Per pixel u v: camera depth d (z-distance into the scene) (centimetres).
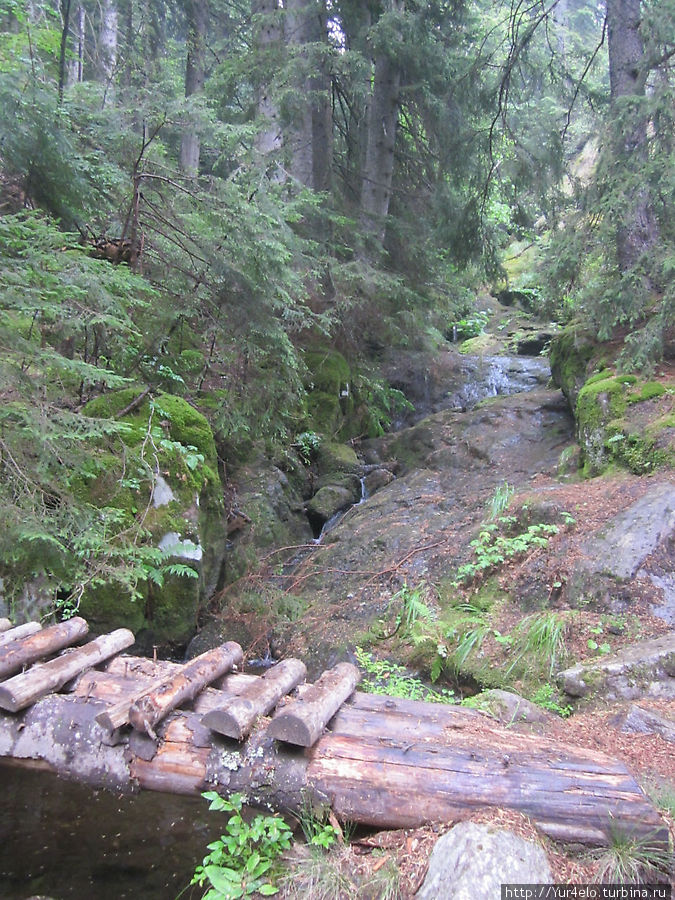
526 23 970
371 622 568
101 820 274
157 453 560
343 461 912
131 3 1013
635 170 693
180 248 610
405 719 301
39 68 516
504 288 1772
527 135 896
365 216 1052
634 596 474
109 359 611
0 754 298
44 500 416
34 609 440
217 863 246
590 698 402
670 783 292
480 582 563
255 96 976
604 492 592
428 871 227
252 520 721
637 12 777
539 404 921
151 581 530
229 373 688
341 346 1075
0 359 353
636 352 695
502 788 251
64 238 431
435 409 1230
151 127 607
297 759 270
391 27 928
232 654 347
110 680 325
